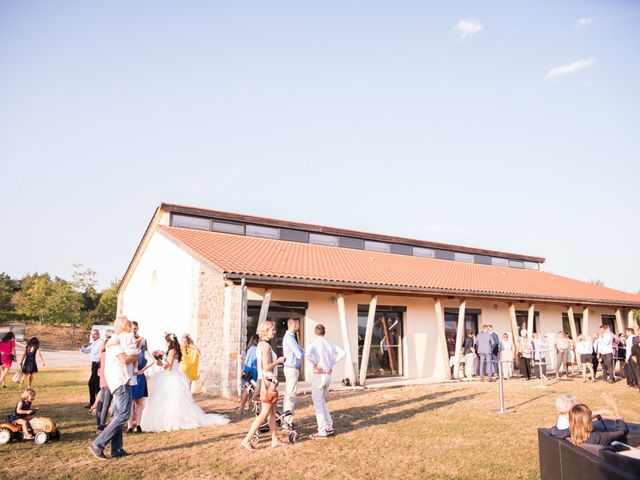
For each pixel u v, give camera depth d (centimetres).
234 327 1223
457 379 1638
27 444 716
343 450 691
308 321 1533
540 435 518
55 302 4275
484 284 1917
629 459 391
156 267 1803
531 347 1675
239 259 1402
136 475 573
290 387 782
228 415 967
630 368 1431
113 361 654
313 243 2070
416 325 1797
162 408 831
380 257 2091
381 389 1378
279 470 597
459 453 677
